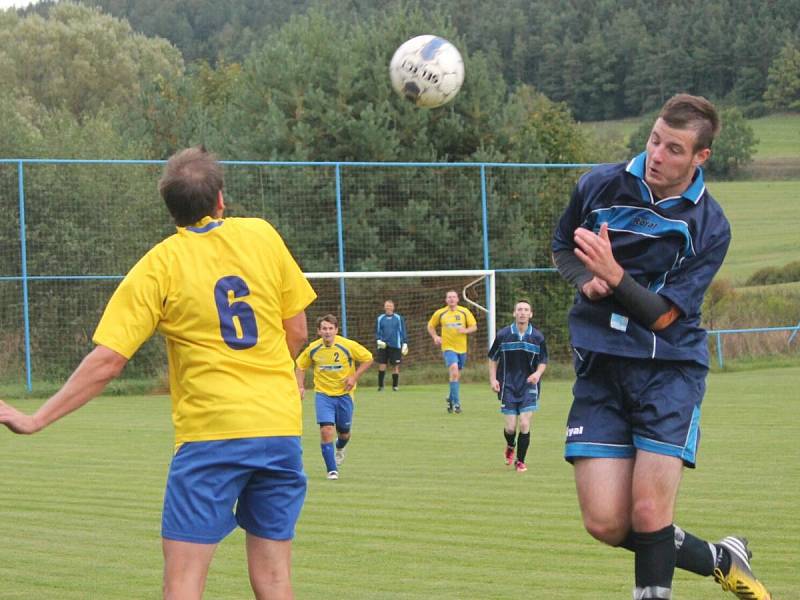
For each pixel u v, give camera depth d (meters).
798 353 45.41
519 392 18.39
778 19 128.50
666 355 6.85
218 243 6.54
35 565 10.92
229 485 6.30
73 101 91.38
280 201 39.31
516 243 41.00
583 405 7.09
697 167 7.04
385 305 36.44
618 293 6.71
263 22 135.50
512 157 45.94
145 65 96.50
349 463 19.28
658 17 134.00
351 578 10.16
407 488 16.20
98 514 14.09
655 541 6.76
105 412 29.59
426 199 40.81
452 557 11.08
